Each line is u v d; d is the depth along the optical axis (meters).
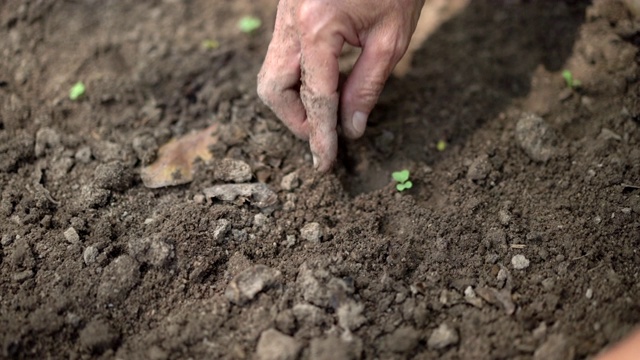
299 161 0.46
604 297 0.40
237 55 0.51
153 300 0.41
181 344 0.39
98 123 0.48
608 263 0.41
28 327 0.39
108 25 0.53
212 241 0.42
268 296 0.40
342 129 0.44
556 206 0.43
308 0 0.40
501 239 0.42
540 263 0.41
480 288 0.41
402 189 0.44
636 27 0.48
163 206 0.44
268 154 0.46
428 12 0.53
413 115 0.48
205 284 0.41
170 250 0.41
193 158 0.46
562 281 0.41
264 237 0.43
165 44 0.52
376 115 0.48
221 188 0.44
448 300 0.40
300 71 0.42
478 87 0.49
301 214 0.43
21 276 0.41
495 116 0.47
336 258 0.41
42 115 0.48
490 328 0.39
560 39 0.50
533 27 0.51
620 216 0.42
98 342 0.39
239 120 0.47
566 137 0.46
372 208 0.44
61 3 0.53
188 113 0.48
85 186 0.44
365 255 0.42
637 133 0.45
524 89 0.49
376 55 0.41
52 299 0.40
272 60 0.42
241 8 0.54
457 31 0.52
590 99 0.47
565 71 0.49
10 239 0.43
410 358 0.39
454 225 0.43
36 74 0.50
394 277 0.41
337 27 0.40
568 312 0.40
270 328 0.39
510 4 0.52
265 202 0.44
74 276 0.41
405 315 0.40
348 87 0.42
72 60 0.51
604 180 0.44
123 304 0.40
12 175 0.45
